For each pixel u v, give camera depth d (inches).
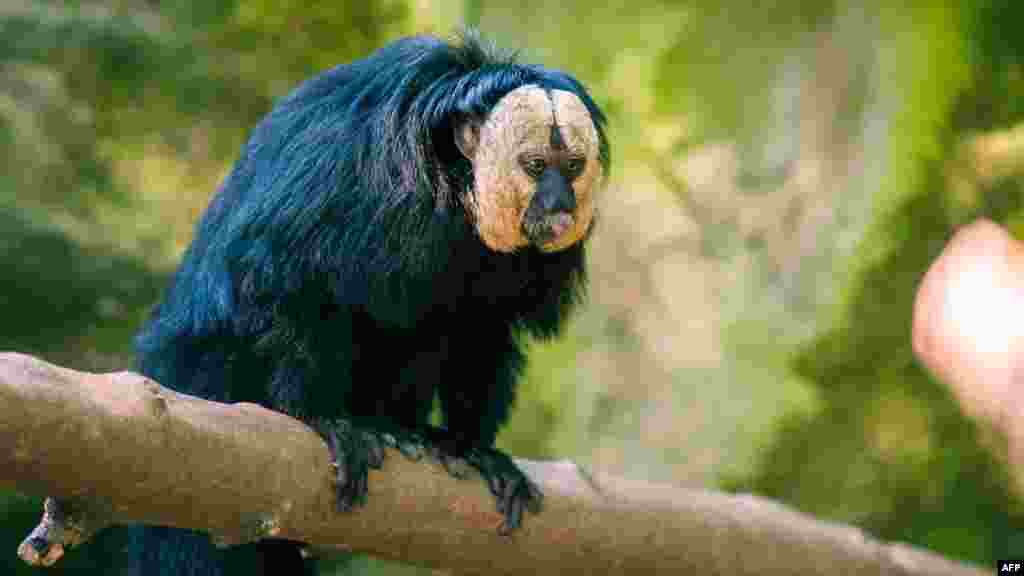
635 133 585.0
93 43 550.3
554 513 267.0
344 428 242.1
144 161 571.2
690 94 585.0
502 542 260.2
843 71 571.2
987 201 639.8
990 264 700.0
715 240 576.4
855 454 575.2
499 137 248.5
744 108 581.6
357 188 247.4
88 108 561.0
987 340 693.9
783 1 581.3
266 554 280.8
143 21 583.8
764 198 574.6
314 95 267.4
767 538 316.5
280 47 633.0
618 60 582.9
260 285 250.2
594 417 560.4
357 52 640.4
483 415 292.4
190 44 583.5
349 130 252.2
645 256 576.7
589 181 253.9
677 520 292.5
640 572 287.6
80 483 190.9
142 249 532.7
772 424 547.2
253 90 593.3
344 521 236.5
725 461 543.2
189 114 577.3
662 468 543.2
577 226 256.1
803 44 577.6
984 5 567.2
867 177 557.6
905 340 575.2
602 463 549.0
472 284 267.7
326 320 253.0
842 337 557.9
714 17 586.6
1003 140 626.5
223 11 623.5
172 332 276.7
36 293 496.1
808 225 565.9
